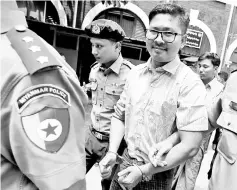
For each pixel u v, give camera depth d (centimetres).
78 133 84
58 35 952
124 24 1014
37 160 74
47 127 76
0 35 84
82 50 986
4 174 77
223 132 156
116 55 217
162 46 134
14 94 74
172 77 141
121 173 133
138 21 1016
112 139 164
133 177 131
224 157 154
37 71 77
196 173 264
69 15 948
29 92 75
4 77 75
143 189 145
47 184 74
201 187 347
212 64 296
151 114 143
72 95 83
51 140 76
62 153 78
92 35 210
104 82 222
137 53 1016
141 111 146
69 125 80
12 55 78
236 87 150
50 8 916
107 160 153
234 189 146
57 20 930
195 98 134
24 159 74
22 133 73
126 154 159
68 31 954
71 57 976
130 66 221
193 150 135
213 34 1063
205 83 305
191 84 137
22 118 73
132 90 153
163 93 141
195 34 1052
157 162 130
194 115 134
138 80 153
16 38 82
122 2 984
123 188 145
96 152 222
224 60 1079
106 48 208
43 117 75
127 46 1007
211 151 508
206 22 1053
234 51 1074
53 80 79
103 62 217
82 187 84
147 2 1002
